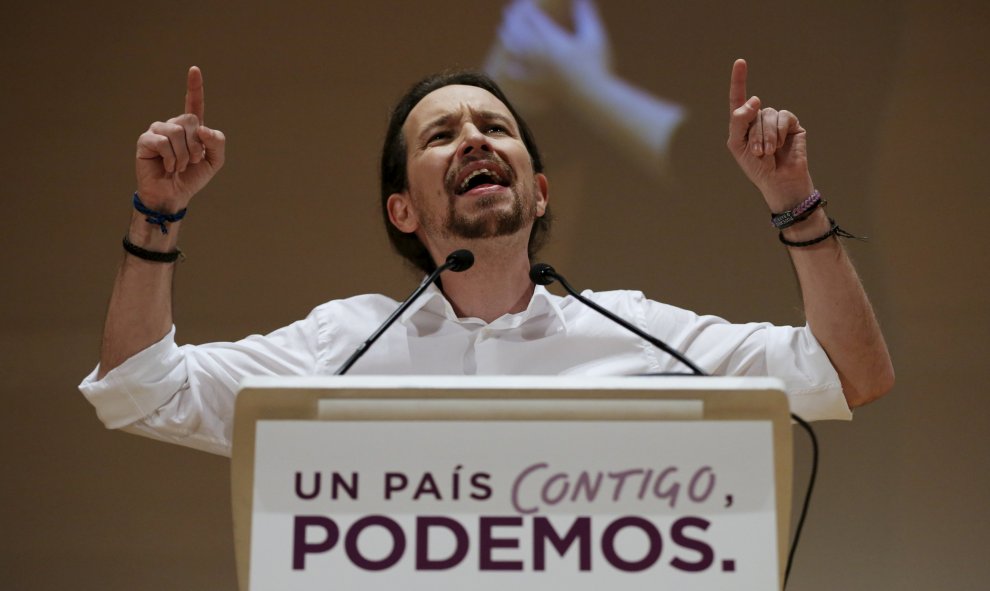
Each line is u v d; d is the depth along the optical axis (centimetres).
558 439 351
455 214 675
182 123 566
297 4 1208
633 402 353
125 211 1188
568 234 1131
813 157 1138
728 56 1157
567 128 1151
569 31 1171
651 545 343
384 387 353
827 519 1073
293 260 1155
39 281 1174
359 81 1188
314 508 348
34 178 1194
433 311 702
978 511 1061
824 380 616
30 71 1213
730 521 345
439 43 1184
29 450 1138
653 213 1133
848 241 1120
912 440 1080
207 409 658
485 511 346
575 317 701
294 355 688
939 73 1141
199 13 1215
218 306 1148
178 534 1114
